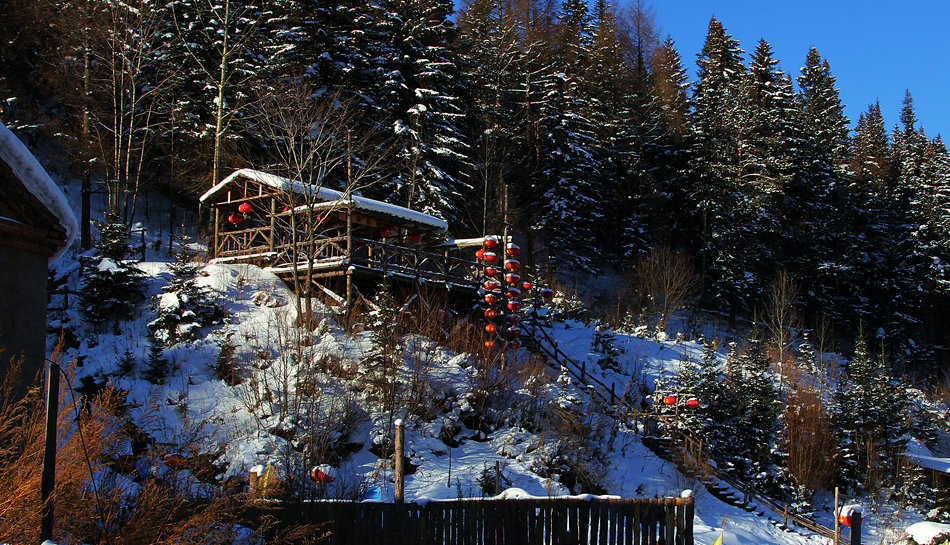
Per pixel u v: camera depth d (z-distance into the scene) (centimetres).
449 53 4066
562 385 2455
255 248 2725
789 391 3206
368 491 1616
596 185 4753
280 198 2622
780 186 4947
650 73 5616
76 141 3234
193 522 981
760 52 5956
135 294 2277
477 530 1161
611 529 1230
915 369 5122
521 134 4712
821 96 6384
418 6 3912
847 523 1664
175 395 1861
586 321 3672
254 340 2141
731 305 4675
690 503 1266
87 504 974
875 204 5703
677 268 4516
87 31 3169
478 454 1969
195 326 2155
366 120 3578
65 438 1046
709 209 4781
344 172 3634
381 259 2478
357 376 2034
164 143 3600
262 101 2928
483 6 5234
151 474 1095
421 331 2375
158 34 3500
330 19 3728
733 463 2569
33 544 895
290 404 1836
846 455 2856
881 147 6606
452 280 2712
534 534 1188
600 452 2206
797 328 4562
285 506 1089
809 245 5316
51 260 1345
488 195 4278
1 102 3306
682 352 3475
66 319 2150
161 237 3322
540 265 4409
